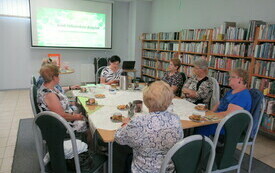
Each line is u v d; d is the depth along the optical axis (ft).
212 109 7.82
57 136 4.14
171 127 3.69
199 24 14.84
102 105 6.95
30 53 18.12
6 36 16.99
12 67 17.70
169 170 3.89
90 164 4.81
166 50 17.28
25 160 7.45
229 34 11.48
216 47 12.38
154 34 18.85
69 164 4.65
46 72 5.98
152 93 3.74
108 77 10.82
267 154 8.61
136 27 20.61
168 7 18.10
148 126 3.63
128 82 9.62
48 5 17.57
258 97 6.42
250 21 10.28
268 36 9.45
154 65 19.24
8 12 16.39
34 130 4.66
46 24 17.81
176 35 15.96
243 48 10.71
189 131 7.92
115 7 21.06
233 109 6.16
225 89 11.61
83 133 6.77
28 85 18.58
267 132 10.21
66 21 18.56
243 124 4.97
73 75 20.22
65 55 19.62
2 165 7.11
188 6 15.72
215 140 4.80
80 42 19.54
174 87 9.76
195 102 8.73
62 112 6.05
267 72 9.69
